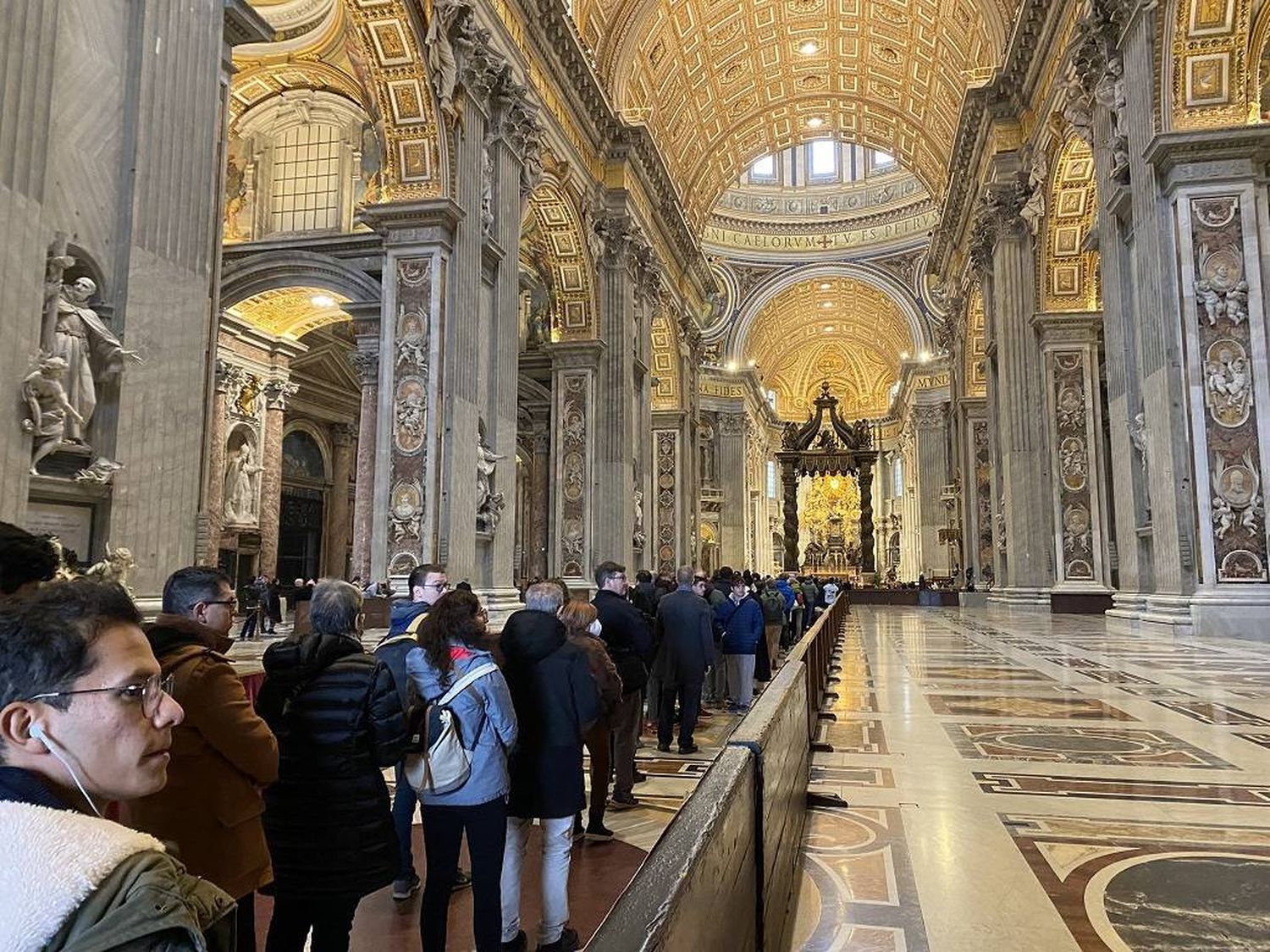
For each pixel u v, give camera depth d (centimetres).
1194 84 1082
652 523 2211
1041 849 347
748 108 2906
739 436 4816
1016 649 1091
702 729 782
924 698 727
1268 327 1064
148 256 596
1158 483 1120
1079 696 701
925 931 272
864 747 541
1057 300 1783
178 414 616
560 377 1952
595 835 466
